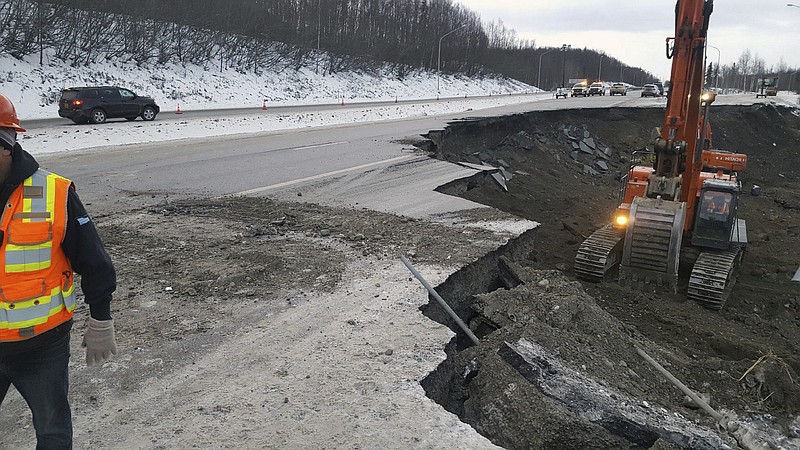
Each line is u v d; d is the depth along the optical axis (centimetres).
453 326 660
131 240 787
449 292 692
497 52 9938
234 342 514
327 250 778
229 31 4862
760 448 550
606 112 3469
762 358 740
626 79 15638
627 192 1301
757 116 4144
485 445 376
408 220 947
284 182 1233
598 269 1104
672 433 472
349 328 545
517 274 786
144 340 512
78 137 1786
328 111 3189
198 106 3734
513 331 584
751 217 2169
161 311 573
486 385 508
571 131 3094
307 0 6294
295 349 502
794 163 3656
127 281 643
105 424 390
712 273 1055
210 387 439
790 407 643
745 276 1378
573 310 673
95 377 450
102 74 3438
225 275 668
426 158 1587
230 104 4016
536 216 1709
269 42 5300
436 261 743
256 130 2308
